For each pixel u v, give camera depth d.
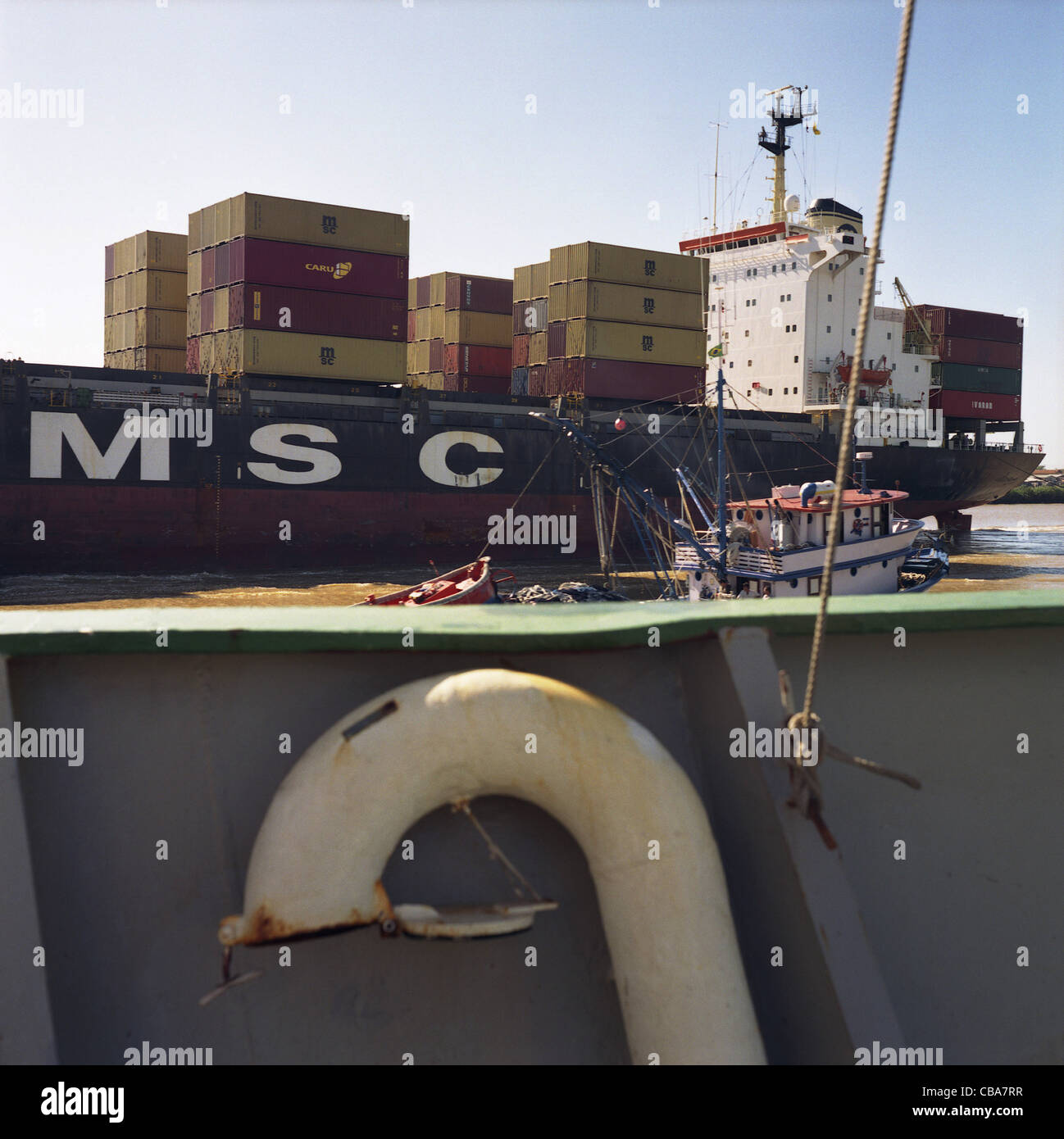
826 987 2.50
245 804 2.69
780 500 24.75
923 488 62.34
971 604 2.99
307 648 2.61
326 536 43.47
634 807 2.41
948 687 3.04
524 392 56.00
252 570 41.38
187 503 40.22
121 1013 2.57
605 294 51.44
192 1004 2.60
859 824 2.97
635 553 50.03
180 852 2.66
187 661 2.68
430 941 2.43
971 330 69.06
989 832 3.04
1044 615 2.96
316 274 44.69
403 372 46.59
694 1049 2.36
